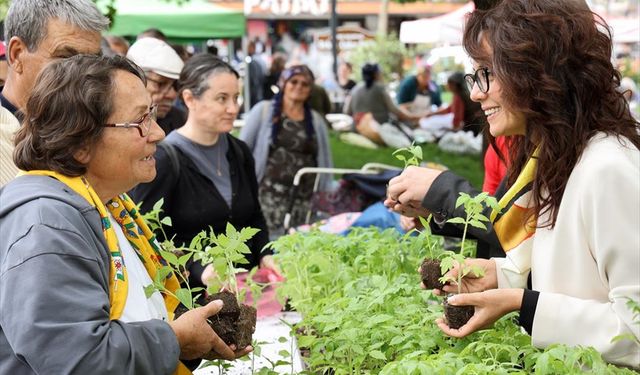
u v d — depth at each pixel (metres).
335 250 3.04
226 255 2.10
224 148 3.62
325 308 2.49
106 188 1.88
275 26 22.64
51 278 1.61
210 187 3.47
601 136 1.92
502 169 3.12
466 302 1.96
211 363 2.18
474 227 2.32
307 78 5.48
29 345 1.58
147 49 4.50
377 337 2.21
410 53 19.45
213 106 3.47
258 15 20.91
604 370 1.72
